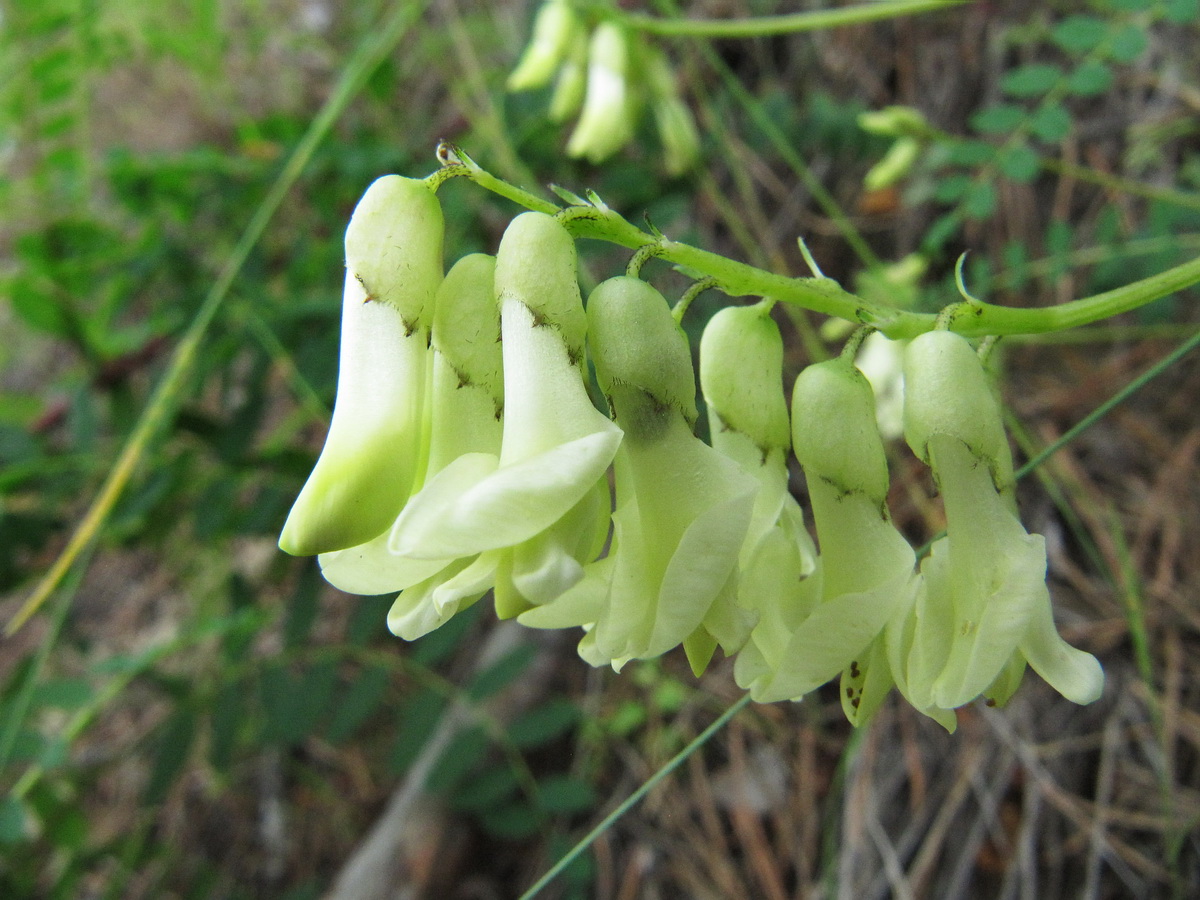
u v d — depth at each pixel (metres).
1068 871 0.15
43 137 0.22
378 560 0.07
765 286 0.08
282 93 0.29
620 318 0.07
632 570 0.07
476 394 0.07
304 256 0.20
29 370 0.28
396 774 0.15
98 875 0.21
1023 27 0.22
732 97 0.24
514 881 0.18
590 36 0.19
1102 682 0.07
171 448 0.18
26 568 0.18
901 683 0.07
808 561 0.08
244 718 0.16
